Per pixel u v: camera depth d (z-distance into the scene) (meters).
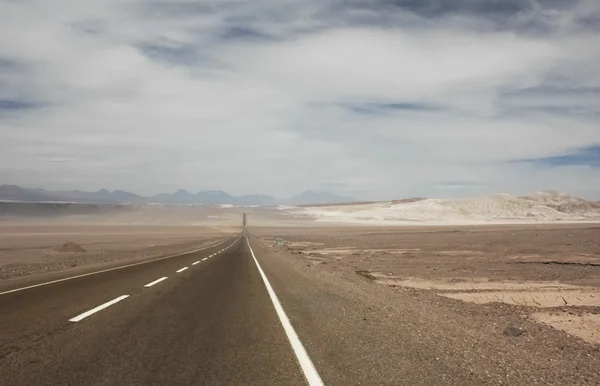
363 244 63.31
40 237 87.38
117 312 10.55
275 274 21.50
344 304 12.22
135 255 38.00
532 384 5.75
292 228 176.12
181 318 9.90
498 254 42.31
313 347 7.42
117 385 5.50
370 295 14.52
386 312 10.98
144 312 10.59
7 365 6.24
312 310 11.16
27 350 7.04
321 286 16.72
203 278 19.05
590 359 7.52
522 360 6.95
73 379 5.68
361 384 5.61
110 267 24.70
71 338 7.88
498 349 7.61
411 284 22.33
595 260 35.31
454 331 9.00
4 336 8.00
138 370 6.09
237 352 7.08
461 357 6.88
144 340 7.80
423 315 10.84
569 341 9.44
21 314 10.21
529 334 9.88
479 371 6.19
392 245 58.47
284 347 7.42
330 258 39.38
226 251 44.88
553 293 19.20
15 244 62.84
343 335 8.32
